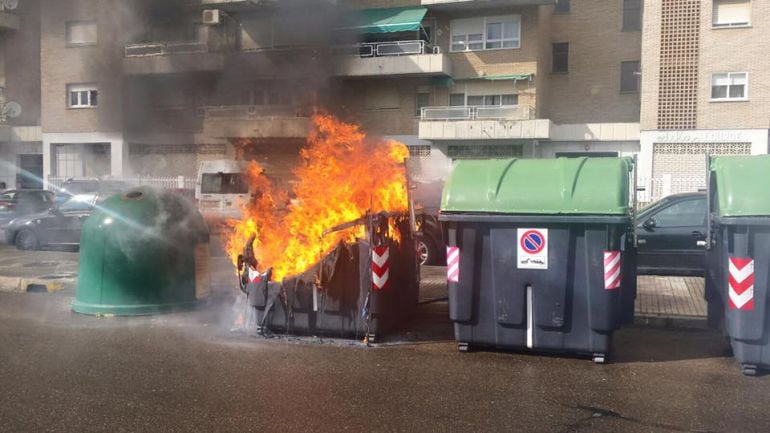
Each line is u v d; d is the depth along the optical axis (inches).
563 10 1035.9
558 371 198.7
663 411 162.7
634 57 1004.6
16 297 322.3
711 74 828.0
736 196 194.2
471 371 198.2
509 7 962.1
